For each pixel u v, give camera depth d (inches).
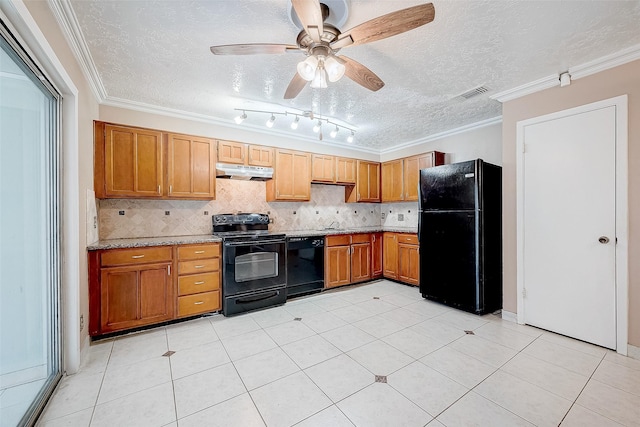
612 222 85.8
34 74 58.1
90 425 56.5
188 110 127.1
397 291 155.0
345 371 75.3
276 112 129.3
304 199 162.9
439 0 60.3
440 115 135.4
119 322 97.1
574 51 81.7
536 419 57.2
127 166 109.5
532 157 103.6
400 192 183.2
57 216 70.5
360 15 65.2
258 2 60.7
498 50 80.7
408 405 61.8
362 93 109.3
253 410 60.6
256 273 125.8
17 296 58.8
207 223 139.6
